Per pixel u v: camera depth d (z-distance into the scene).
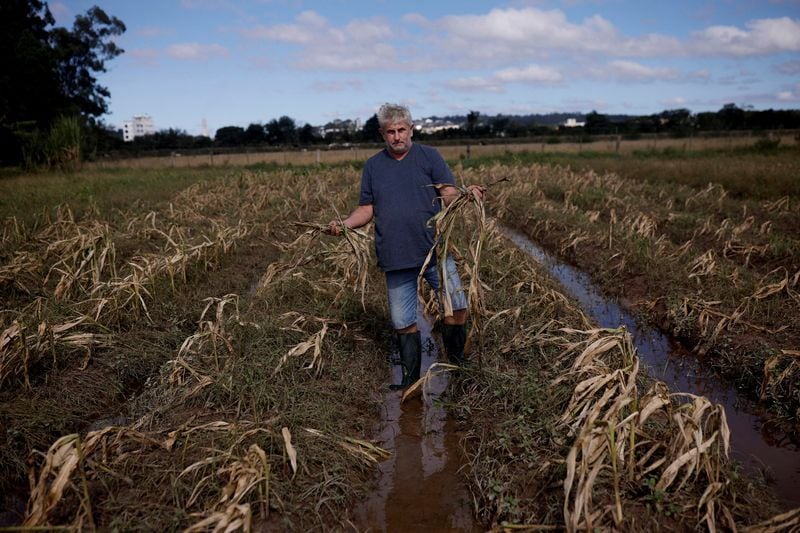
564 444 3.24
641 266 7.25
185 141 51.59
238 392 3.96
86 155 33.44
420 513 3.19
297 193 14.03
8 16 31.66
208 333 4.55
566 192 13.12
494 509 3.12
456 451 3.76
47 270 6.87
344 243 7.04
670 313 5.78
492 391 4.03
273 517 2.93
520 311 5.21
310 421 3.68
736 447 3.75
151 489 3.08
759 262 7.78
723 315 5.30
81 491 3.01
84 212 11.21
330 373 4.45
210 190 15.14
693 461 2.84
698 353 5.22
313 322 5.19
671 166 19.02
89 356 4.67
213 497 2.96
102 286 5.67
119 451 3.37
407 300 4.27
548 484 3.05
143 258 6.63
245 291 6.86
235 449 3.26
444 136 47.06
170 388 4.19
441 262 4.02
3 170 27.11
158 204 12.27
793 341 4.80
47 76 31.31
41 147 27.00
